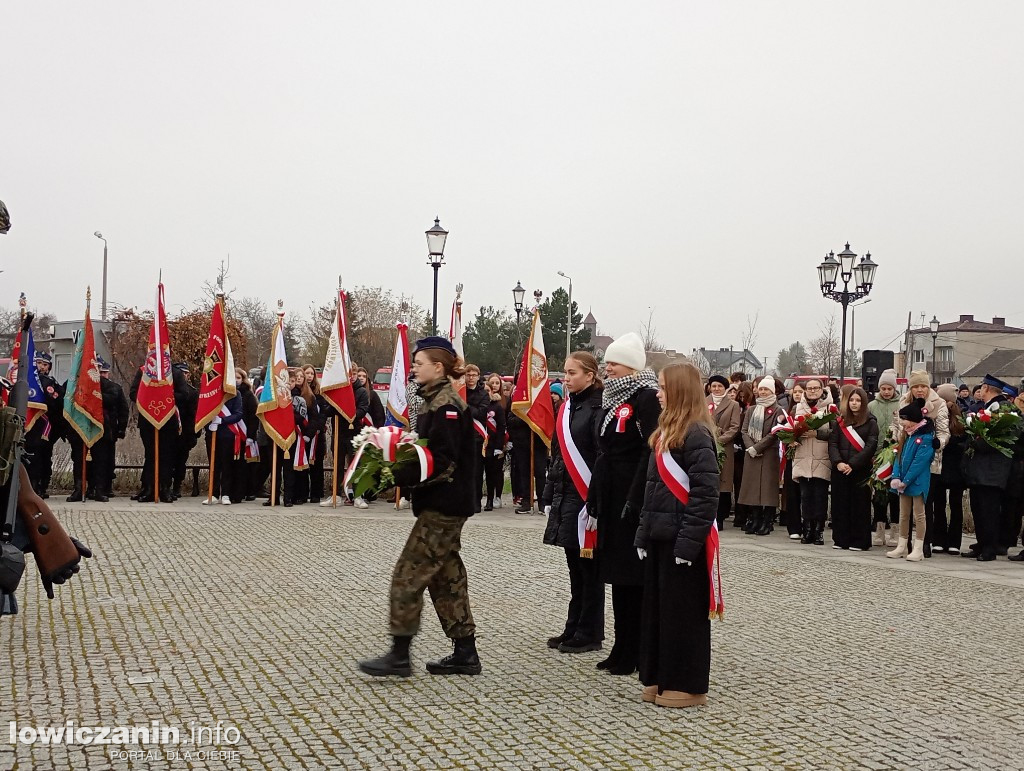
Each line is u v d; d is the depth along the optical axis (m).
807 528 14.20
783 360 79.69
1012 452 12.80
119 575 10.20
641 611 6.79
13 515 7.02
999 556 13.41
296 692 6.41
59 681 6.52
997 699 6.61
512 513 16.80
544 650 7.67
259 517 15.20
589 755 5.38
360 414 17.78
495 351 57.66
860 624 8.84
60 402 16.73
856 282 23.97
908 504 12.97
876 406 14.91
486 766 5.20
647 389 6.98
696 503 6.11
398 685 6.62
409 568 6.78
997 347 83.00
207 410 16.67
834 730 5.89
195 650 7.37
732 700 6.45
